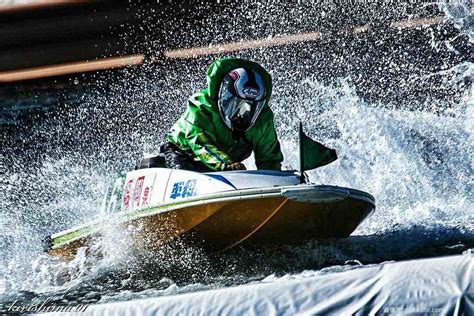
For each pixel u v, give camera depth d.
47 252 28.75
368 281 18.44
